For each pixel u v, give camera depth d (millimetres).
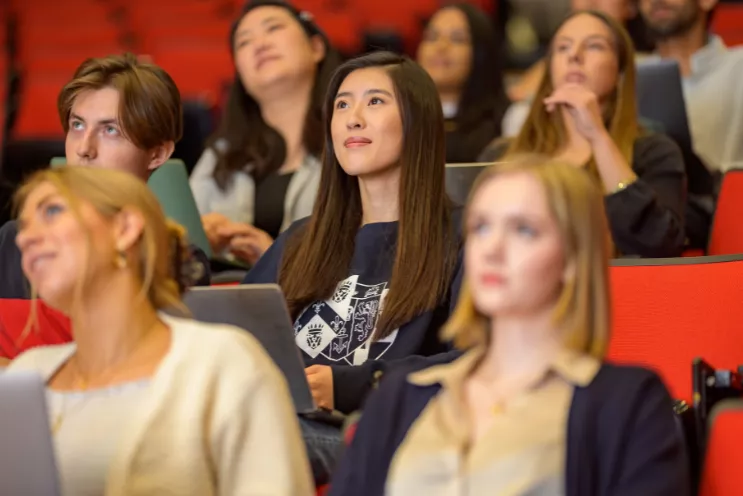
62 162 3945
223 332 2164
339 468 2104
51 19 8125
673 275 3125
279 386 2176
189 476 2086
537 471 1929
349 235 3242
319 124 4781
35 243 2119
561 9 8094
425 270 3064
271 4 4840
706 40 5629
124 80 3316
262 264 3393
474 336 2088
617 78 4258
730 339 3078
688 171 4781
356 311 3129
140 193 2164
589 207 2012
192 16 8031
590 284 2006
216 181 4793
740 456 2102
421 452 1997
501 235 2002
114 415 2105
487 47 5457
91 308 2141
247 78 4820
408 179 3139
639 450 1938
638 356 3105
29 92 7023
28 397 1881
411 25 7797
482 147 5328
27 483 1906
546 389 1991
